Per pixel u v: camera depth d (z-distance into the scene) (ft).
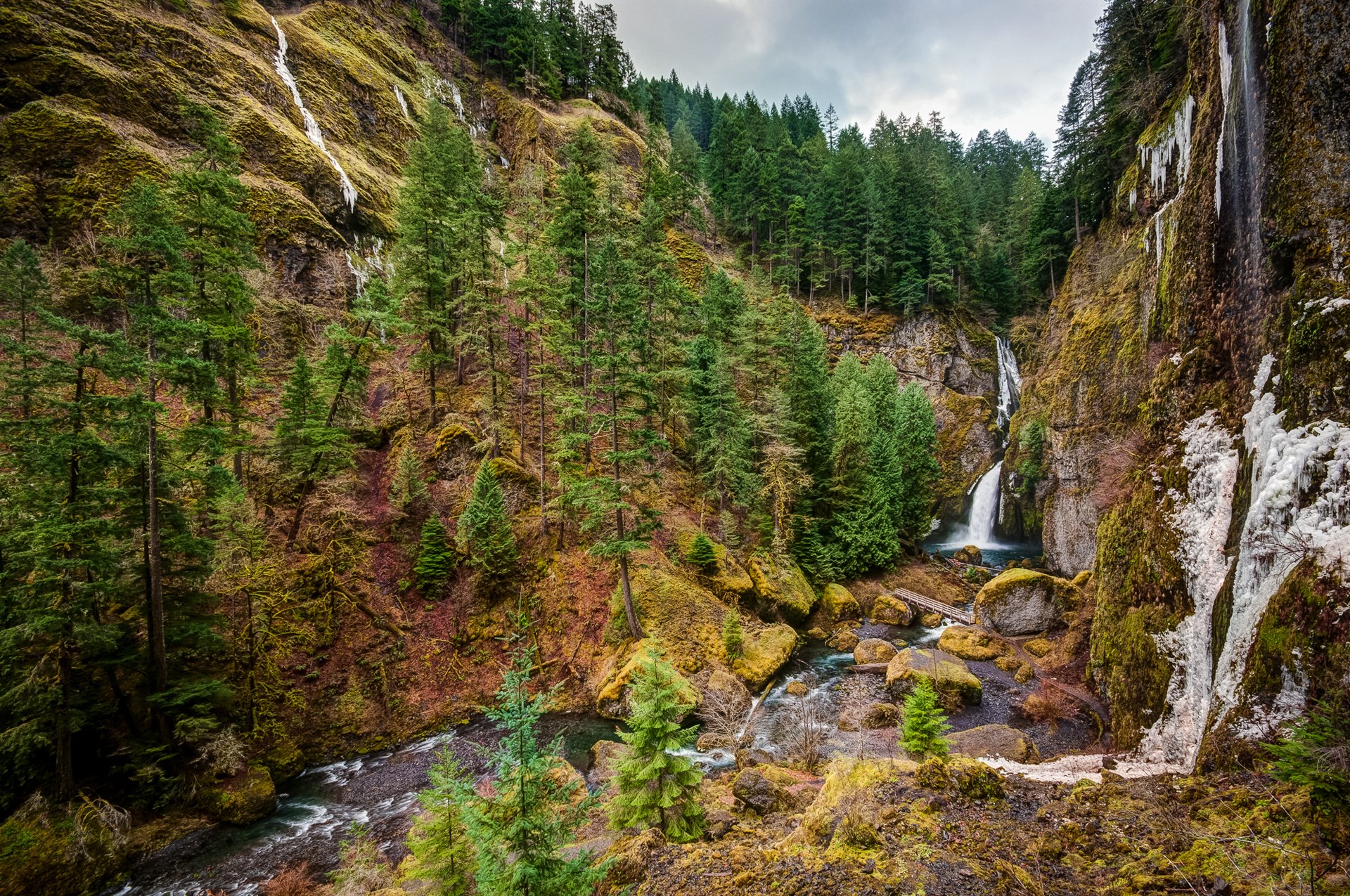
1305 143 42.55
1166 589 53.57
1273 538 37.99
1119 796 33.19
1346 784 23.75
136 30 117.70
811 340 149.28
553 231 108.58
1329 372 37.55
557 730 70.54
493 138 242.99
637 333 97.91
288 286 114.62
